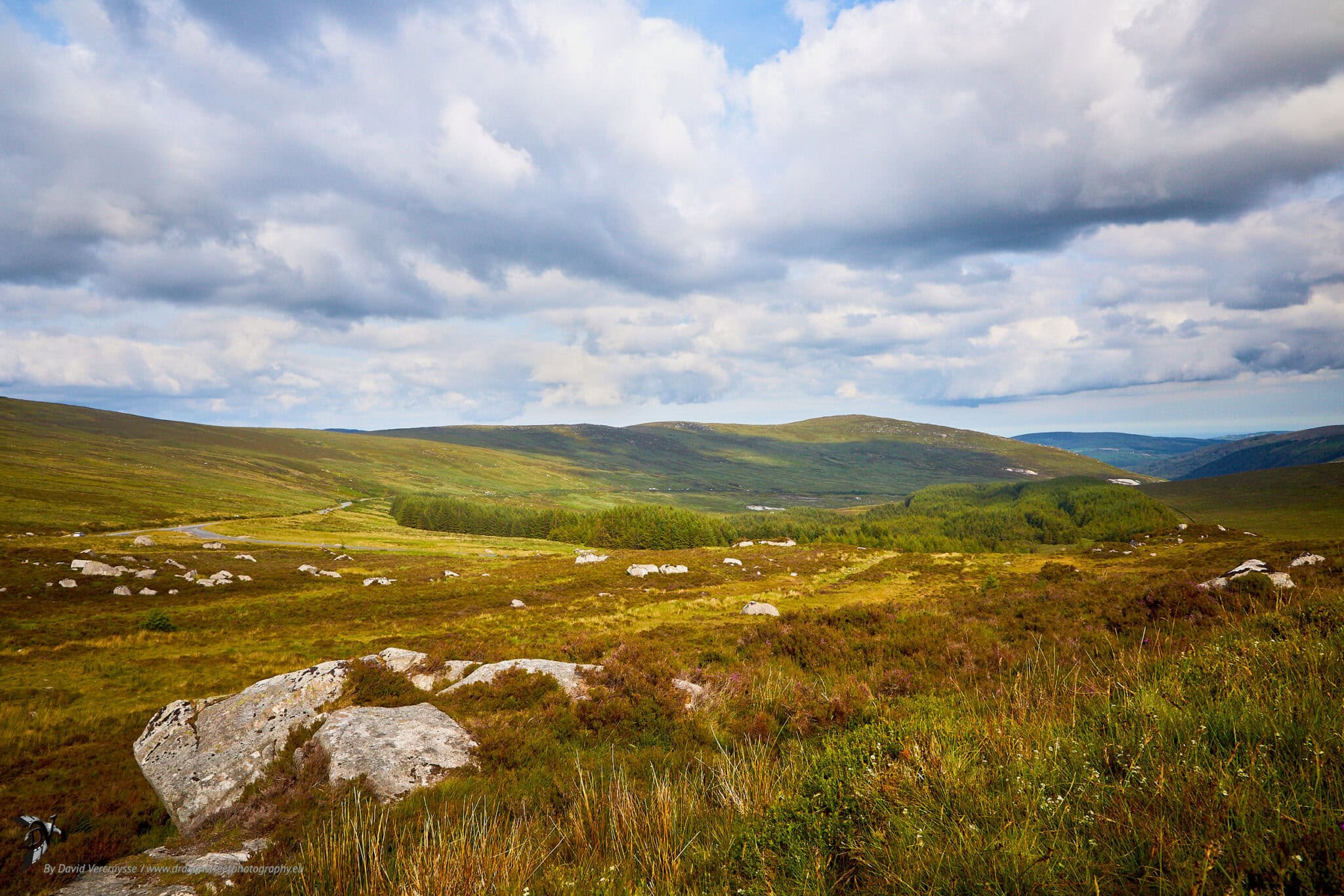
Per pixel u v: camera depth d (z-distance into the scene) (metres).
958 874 3.22
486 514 176.88
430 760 8.71
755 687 11.70
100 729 14.92
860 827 4.22
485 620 36.41
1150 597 15.99
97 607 39.47
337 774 8.25
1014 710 6.42
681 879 4.12
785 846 4.25
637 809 5.54
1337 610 8.55
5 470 141.38
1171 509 174.75
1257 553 29.20
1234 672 5.64
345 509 196.25
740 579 53.19
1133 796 3.56
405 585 53.22
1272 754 3.73
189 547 76.00
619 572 55.53
